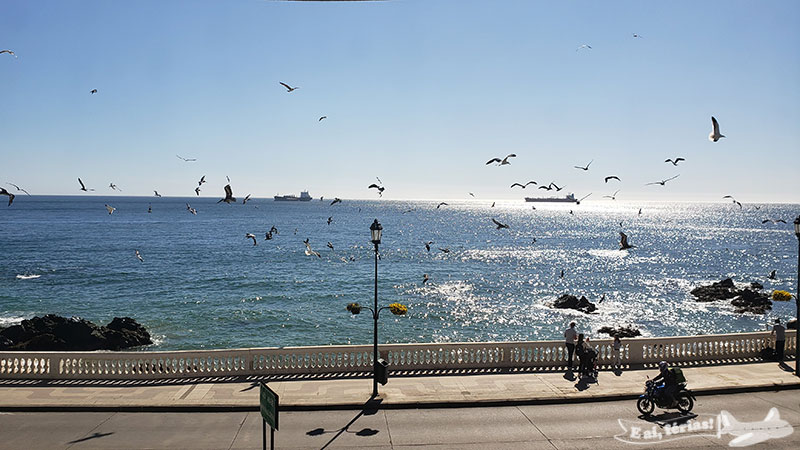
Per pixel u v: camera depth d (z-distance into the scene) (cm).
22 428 1435
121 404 1563
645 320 4762
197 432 1412
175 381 1778
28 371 1791
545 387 1734
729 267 8419
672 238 14500
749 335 2061
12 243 10606
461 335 4172
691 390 1694
